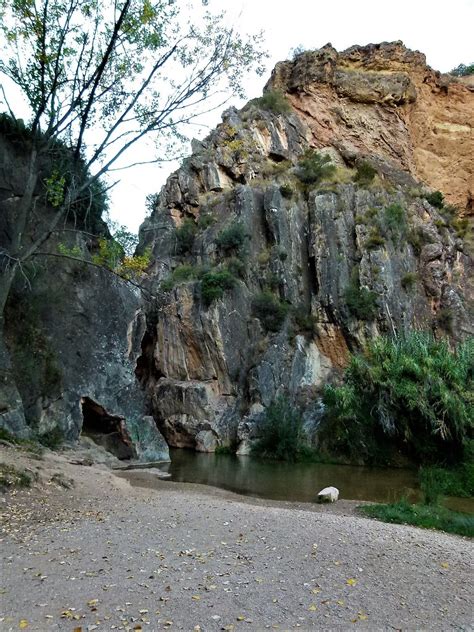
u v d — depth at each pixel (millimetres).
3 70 15828
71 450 21359
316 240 39500
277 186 42500
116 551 7902
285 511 13336
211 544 8633
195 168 48219
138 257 17500
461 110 55188
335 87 53094
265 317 37094
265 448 30625
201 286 36812
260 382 33656
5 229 21672
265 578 7004
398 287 37656
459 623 6098
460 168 53250
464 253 41938
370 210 40344
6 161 22562
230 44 16250
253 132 48812
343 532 10531
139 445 25188
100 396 23750
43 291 22484
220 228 42000
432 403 27516
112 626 5316
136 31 15516
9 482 11898
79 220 25359
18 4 14523
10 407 17922
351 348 36219
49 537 8570
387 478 23531
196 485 18875
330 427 30531
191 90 16547
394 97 51969
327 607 6176
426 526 13484
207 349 35625
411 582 7453
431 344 32625
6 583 6332
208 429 33094
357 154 49219
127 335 25797
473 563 9086
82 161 19672
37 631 5109
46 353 21812
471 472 22641
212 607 5918
